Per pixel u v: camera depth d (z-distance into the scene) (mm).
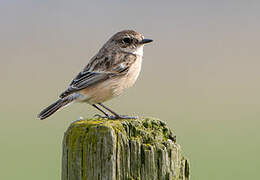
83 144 5867
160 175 5938
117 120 6289
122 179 5805
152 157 5902
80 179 5859
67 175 6004
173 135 6238
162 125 6266
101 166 5781
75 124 6074
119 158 5820
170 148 6020
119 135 5855
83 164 5855
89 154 5832
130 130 6035
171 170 6012
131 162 5852
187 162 6223
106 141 5785
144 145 5930
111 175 5754
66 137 6055
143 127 6133
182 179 6152
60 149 16141
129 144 5867
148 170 5887
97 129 5840
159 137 6117
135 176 5852
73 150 5922
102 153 5789
